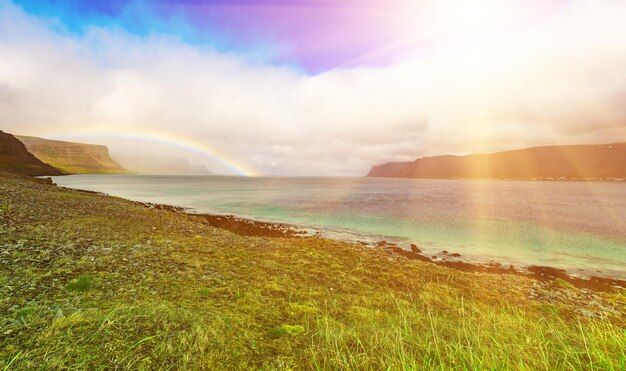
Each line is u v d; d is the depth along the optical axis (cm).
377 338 643
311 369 514
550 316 1052
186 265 1173
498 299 1217
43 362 421
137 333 549
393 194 9569
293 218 4194
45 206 2111
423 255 2411
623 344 576
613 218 4525
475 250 2620
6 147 17500
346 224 3750
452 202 6894
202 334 577
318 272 1352
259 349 575
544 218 4481
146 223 2119
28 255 1003
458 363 535
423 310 971
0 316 559
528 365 520
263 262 1407
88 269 962
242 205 5712
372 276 1380
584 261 2327
